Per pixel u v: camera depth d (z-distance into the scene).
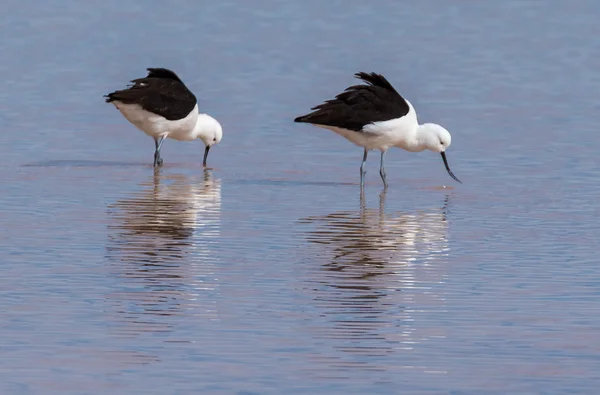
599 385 9.53
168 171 19.33
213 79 29.80
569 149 21.41
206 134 20.16
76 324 10.84
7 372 9.61
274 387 9.42
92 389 9.30
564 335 10.73
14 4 41.62
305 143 22.17
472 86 29.08
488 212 16.31
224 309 11.41
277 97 27.39
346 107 18.02
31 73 30.05
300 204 16.73
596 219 15.85
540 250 14.05
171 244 14.05
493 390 9.42
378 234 14.84
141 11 41.28
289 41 36.22
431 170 19.72
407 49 35.06
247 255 13.59
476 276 12.80
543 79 30.28
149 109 19.36
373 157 20.88
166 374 9.64
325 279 12.59
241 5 42.84
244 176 19.00
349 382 9.55
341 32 38.09
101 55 33.44
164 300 11.67
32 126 23.27
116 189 17.55
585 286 12.41
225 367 9.82
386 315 11.30
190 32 37.66
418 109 25.95
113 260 13.20
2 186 17.52
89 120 24.14
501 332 10.80
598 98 27.58
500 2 44.19
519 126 23.84
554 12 42.22
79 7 41.62
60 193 17.11
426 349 10.32
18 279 12.33
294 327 10.88
